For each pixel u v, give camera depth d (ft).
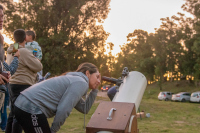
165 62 159.22
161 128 21.71
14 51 8.65
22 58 10.47
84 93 7.02
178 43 148.05
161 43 153.38
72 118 26.55
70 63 90.02
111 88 16.02
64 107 6.38
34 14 86.79
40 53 13.75
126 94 9.30
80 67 7.97
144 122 26.73
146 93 155.22
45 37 84.23
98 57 98.27
